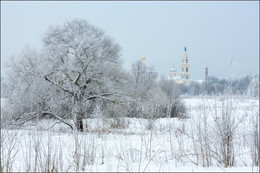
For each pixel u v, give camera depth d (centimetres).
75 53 3703
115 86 4016
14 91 2802
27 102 2895
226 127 1042
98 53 3756
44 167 991
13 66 3347
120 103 3550
